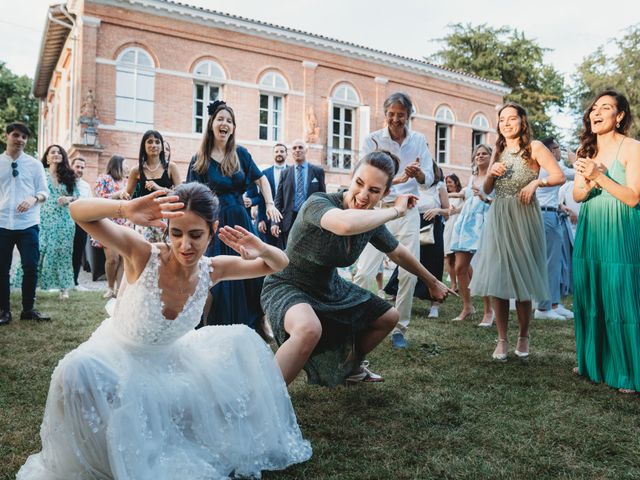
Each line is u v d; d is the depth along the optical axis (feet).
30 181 17.93
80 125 49.11
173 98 54.70
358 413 9.63
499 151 14.14
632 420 9.43
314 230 9.48
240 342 7.52
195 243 6.73
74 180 22.29
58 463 6.22
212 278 7.62
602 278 11.66
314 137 63.26
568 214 23.44
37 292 24.63
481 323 18.66
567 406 10.13
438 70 74.13
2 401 9.83
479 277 13.67
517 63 112.16
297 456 7.63
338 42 64.80
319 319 9.84
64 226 22.15
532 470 7.48
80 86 50.11
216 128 13.74
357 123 68.69
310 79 63.62
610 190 11.15
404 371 12.42
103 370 6.35
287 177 22.84
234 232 7.56
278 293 9.77
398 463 7.66
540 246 13.64
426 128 74.84
